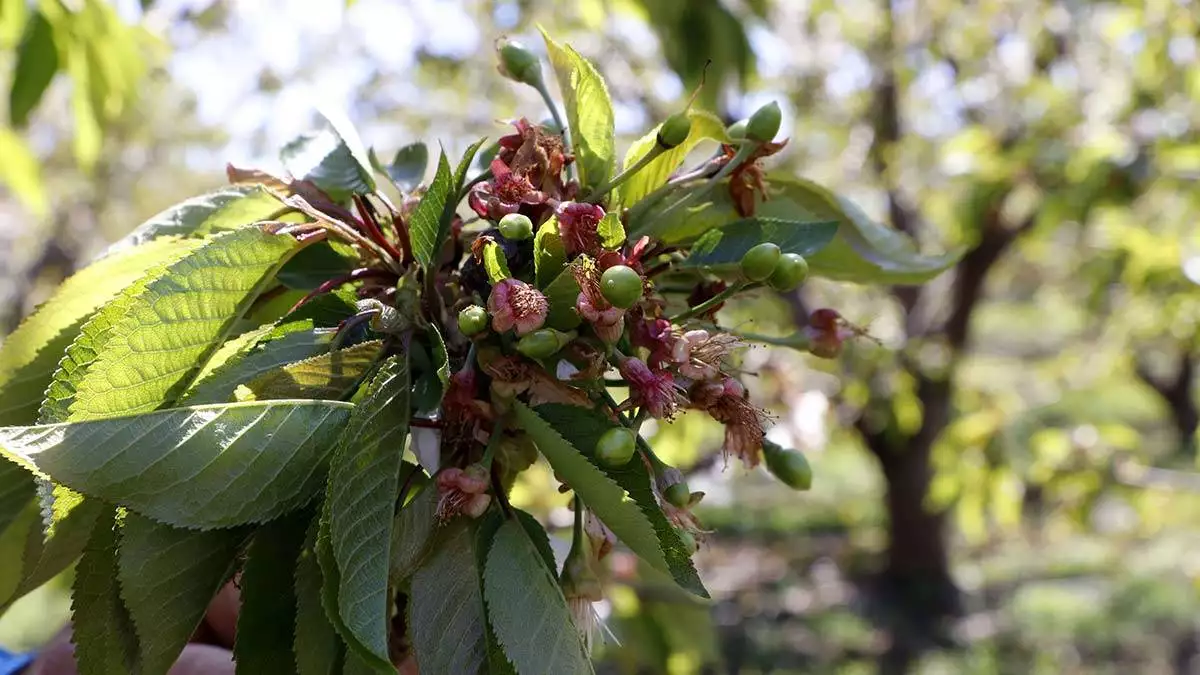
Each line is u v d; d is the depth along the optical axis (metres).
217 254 0.45
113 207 4.40
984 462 2.35
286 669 0.44
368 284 0.48
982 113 3.13
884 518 4.39
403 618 0.49
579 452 0.44
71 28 1.13
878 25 3.30
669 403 0.44
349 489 0.41
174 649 0.43
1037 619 3.57
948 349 3.16
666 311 0.51
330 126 0.53
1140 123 2.02
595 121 0.47
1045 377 3.29
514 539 0.45
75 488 0.41
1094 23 2.77
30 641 2.68
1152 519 2.21
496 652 0.43
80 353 0.44
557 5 2.34
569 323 0.44
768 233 0.49
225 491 0.42
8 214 4.45
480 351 0.44
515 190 0.46
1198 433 2.88
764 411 0.48
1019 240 3.08
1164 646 3.23
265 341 0.45
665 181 0.49
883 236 0.56
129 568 0.42
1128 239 2.18
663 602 1.08
